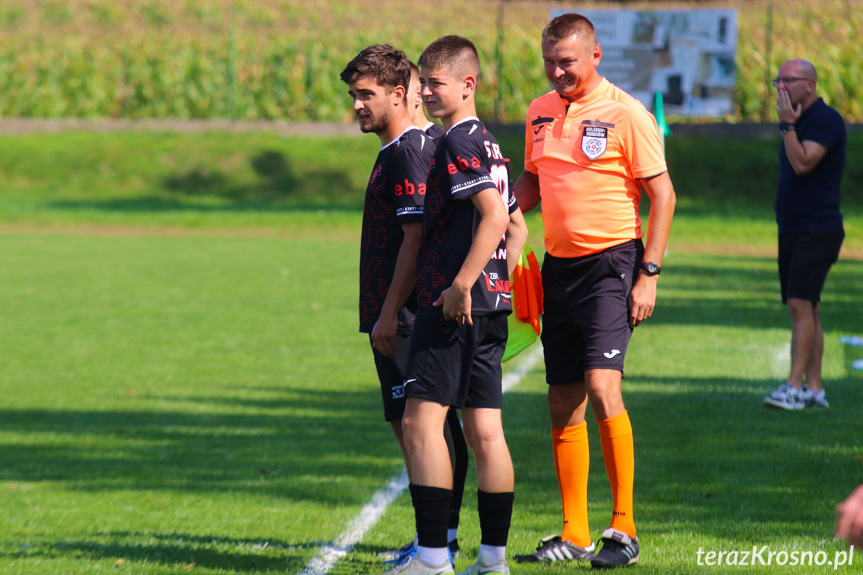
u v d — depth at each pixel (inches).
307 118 4731.8
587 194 593.0
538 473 802.8
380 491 773.9
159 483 809.5
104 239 2994.6
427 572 515.2
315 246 2864.2
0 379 1246.3
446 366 516.7
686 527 649.0
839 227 981.8
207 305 1827.0
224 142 4367.6
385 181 579.5
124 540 657.6
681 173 3735.2
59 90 4795.8
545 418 1000.9
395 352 594.2
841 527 268.2
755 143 3878.0
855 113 4146.2
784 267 1009.5
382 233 592.7
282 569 590.2
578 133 599.2
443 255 521.0
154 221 3435.0
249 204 3841.0
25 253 2615.7
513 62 4471.0
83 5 5014.8
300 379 1239.5
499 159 531.5
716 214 3316.9
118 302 1857.8
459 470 605.0
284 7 4982.8
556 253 604.7
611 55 3634.4
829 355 1279.5
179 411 1076.5
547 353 615.2
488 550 533.3
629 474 581.0
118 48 4822.8
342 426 1004.6
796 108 972.6
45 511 733.3
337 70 4717.0
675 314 1659.7
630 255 595.8
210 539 658.8
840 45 4160.9
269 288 2043.6
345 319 1684.3
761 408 1003.9
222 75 4753.9
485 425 536.7
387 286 596.1
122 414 1066.1
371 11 4899.1
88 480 821.2
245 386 1202.0
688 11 3560.5
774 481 752.3
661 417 971.9
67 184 4116.6
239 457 887.7
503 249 541.6
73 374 1275.8
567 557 594.2
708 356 1299.2
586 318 591.2
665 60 3595.0
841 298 1795.0
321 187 4072.3
